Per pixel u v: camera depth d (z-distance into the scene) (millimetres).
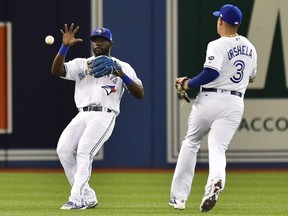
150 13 57031
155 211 33719
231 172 55844
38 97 57500
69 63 33938
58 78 57344
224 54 31938
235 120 32312
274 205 37406
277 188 46156
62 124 57500
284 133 57406
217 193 31281
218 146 32125
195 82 31969
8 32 57250
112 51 57000
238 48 32125
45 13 57094
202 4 56969
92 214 32094
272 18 56812
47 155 57812
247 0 56781
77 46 56719
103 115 33594
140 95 33969
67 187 46500
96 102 33625
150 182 49250
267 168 57406
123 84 34188
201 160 56688
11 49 57312
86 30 56812
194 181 50344
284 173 55156
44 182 49469
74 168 33969
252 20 56750
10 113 57625
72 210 33219
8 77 57438
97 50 33938
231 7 32500
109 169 57219
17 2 57250
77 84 34000
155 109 57344
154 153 57594
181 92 32875
